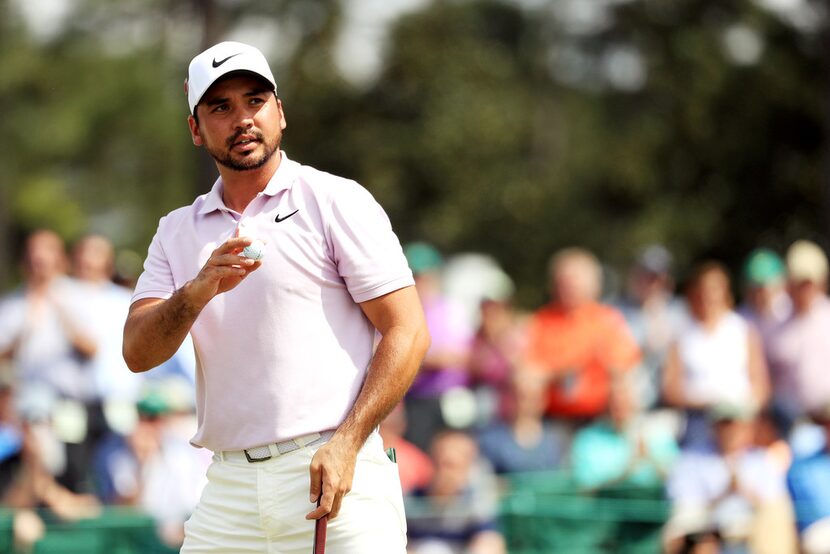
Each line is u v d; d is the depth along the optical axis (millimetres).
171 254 14727
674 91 109500
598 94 137500
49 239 30781
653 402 36375
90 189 125500
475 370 35375
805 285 34906
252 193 14453
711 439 28844
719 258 101875
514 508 27391
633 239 109875
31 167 124812
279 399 14125
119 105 120188
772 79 100062
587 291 33219
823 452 27625
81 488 28531
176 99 121500
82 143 123250
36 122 121875
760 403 33219
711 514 27656
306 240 14141
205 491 14766
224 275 13320
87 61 120250
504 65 141000
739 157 101688
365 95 128125
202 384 14711
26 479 27719
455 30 133250
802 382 34625
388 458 14523
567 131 143750
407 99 129625
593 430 31672
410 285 14305
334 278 14250
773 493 27812
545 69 146750
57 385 29703
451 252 125188
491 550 27062
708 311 33000
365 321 14539
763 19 101875
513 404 31719
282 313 14094
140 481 28109
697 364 32531
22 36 120750
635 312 37938
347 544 14023
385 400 13789
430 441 32000
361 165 125250
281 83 124250
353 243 14117
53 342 30031
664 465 30922
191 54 110500
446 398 32844
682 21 112750
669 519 27125
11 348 30344
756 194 101125
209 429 14445
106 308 30875
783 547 27391
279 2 117625
